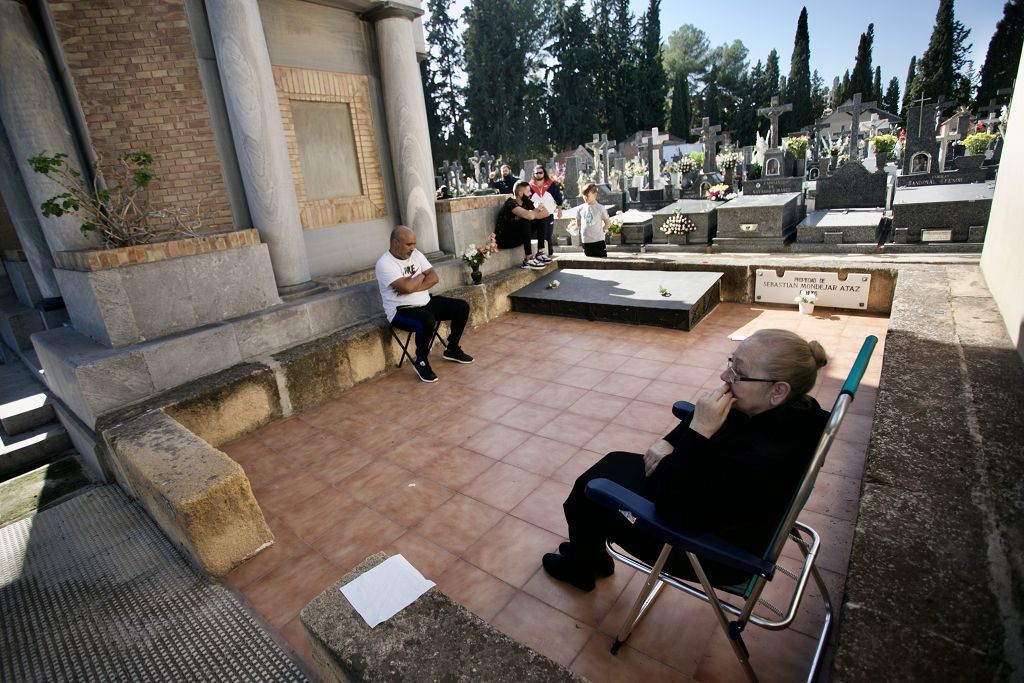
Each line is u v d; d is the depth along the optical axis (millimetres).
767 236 7875
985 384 2812
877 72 49062
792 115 44250
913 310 4066
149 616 2572
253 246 4777
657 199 12492
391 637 1677
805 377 1562
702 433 1612
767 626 1699
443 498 3295
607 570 2518
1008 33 35312
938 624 1457
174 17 4688
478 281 6562
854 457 3252
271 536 3008
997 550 1695
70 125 4688
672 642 2162
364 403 4770
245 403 4301
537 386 4770
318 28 5777
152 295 4242
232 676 2199
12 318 6777
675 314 5703
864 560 1699
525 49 42000
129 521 3400
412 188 6426
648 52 46375
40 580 2912
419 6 6145
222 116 5043
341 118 6133
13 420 5086
